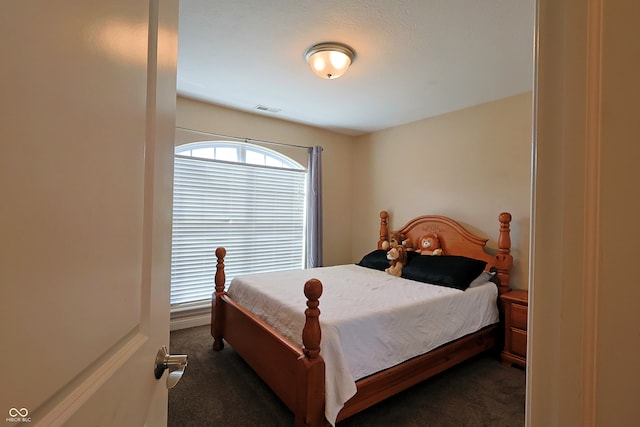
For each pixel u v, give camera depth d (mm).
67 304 372
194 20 1834
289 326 1871
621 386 388
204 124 3338
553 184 448
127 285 522
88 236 409
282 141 3900
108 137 450
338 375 1588
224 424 1764
